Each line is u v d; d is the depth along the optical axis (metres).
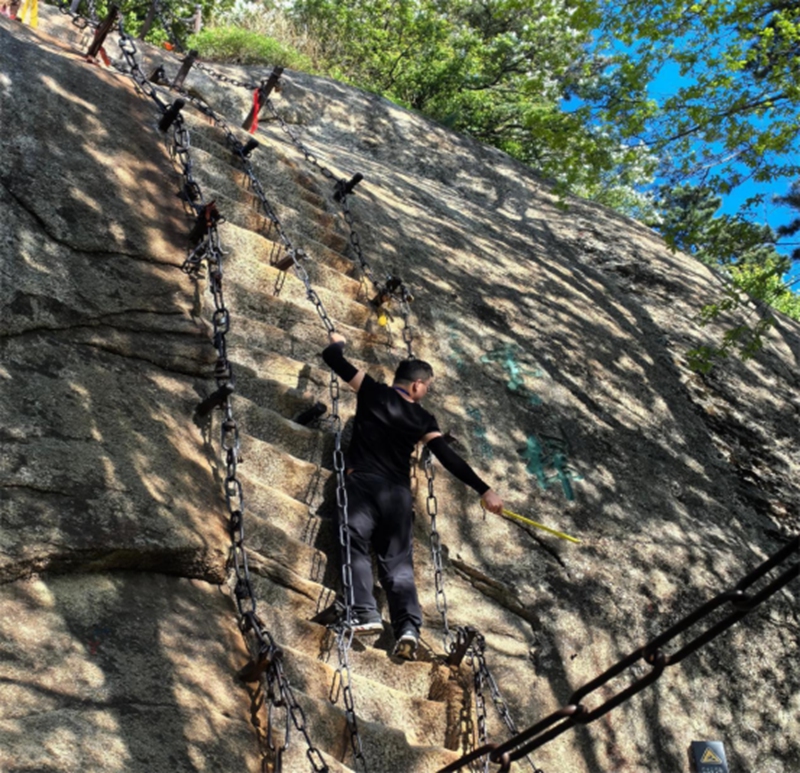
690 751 5.31
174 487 4.08
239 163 6.80
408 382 4.94
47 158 5.10
